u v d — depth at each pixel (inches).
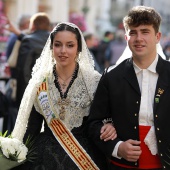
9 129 234.7
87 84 143.4
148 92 129.6
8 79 269.0
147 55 128.8
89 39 345.4
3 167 138.5
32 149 142.1
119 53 467.5
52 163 138.9
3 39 375.2
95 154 141.9
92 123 136.3
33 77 145.4
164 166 127.6
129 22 128.8
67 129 141.3
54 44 141.6
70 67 143.7
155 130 127.6
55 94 143.3
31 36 214.5
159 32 132.4
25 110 144.9
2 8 569.3
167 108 127.7
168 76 129.4
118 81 131.6
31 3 609.0
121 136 131.7
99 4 871.7
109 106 135.1
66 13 697.6
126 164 131.2
